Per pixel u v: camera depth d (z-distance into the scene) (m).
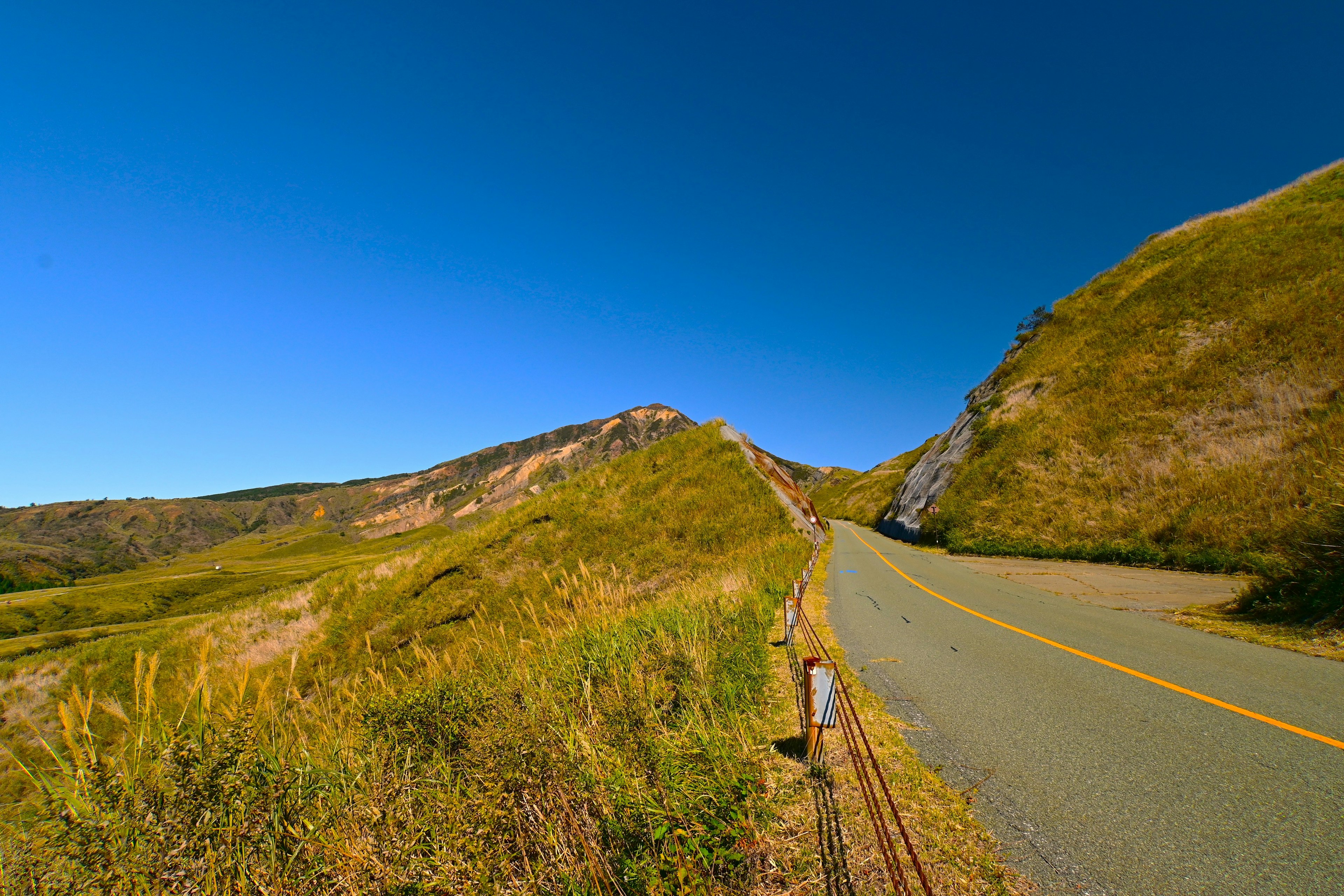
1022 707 5.30
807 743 4.36
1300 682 5.48
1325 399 15.45
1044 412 25.61
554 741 4.07
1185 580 12.45
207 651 4.35
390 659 14.57
